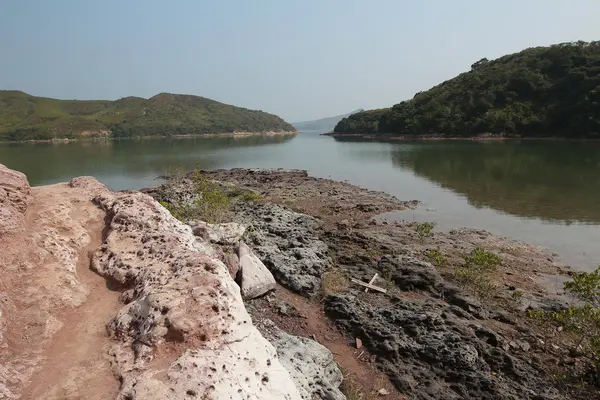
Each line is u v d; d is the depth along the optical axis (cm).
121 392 395
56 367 436
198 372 413
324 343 925
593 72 7419
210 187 2562
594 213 2261
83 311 539
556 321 1058
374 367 851
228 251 1123
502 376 827
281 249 1395
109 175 4194
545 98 7881
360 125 12762
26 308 507
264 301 1051
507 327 1021
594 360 854
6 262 547
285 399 453
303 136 15262
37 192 806
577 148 5638
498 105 8369
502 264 1531
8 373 411
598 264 1559
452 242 1788
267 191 2942
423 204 2589
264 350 493
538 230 1978
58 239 655
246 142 10669
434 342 879
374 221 2139
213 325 471
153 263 596
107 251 655
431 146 7038
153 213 769
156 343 443
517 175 3584
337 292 1154
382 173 4028
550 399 758
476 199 2702
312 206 2505
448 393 781
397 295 1146
